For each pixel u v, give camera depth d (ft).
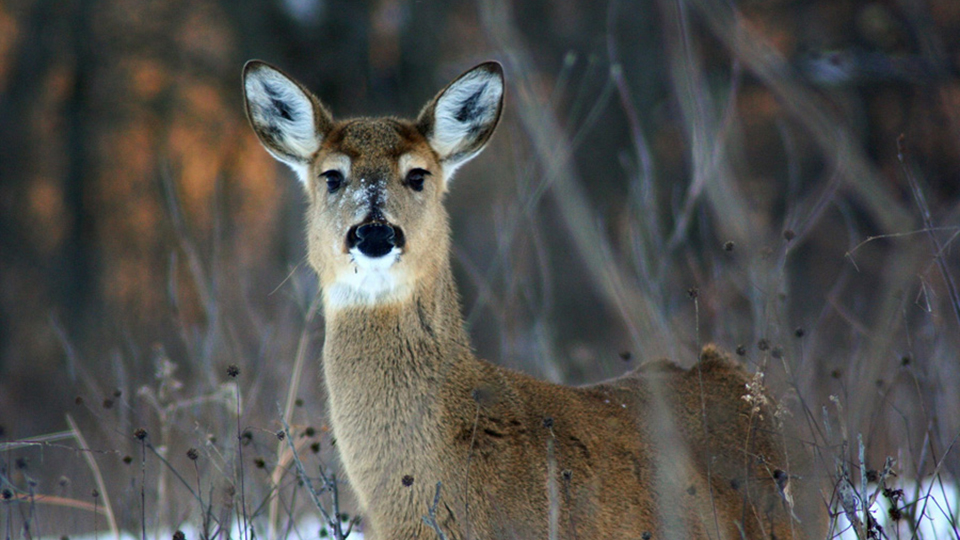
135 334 68.13
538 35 91.40
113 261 95.91
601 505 26.78
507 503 26.17
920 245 34.01
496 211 48.98
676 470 27.22
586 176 85.87
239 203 94.17
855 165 39.40
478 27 90.63
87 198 97.09
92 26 96.94
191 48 94.63
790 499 27.66
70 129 97.96
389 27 88.94
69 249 96.17
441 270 28.76
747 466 27.35
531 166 45.19
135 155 98.43
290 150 30.99
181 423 39.88
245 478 34.86
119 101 96.63
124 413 39.78
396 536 26.71
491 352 66.54
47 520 41.04
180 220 48.55
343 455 27.86
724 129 39.04
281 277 63.87
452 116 30.73
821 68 79.15
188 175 95.66
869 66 78.33
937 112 72.64
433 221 28.99
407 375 27.27
